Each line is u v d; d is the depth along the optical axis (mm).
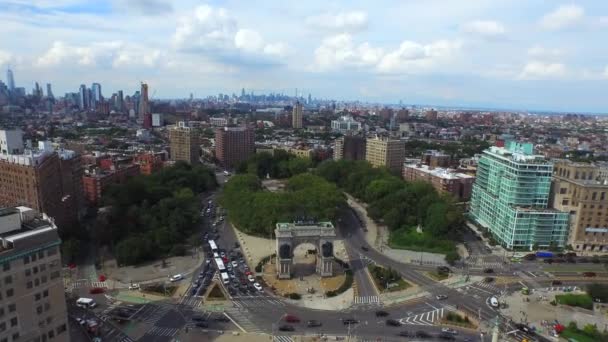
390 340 150875
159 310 168875
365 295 187375
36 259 120438
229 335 151875
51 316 125750
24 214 131000
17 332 117625
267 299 181375
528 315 171625
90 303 169250
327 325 160625
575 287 198875
